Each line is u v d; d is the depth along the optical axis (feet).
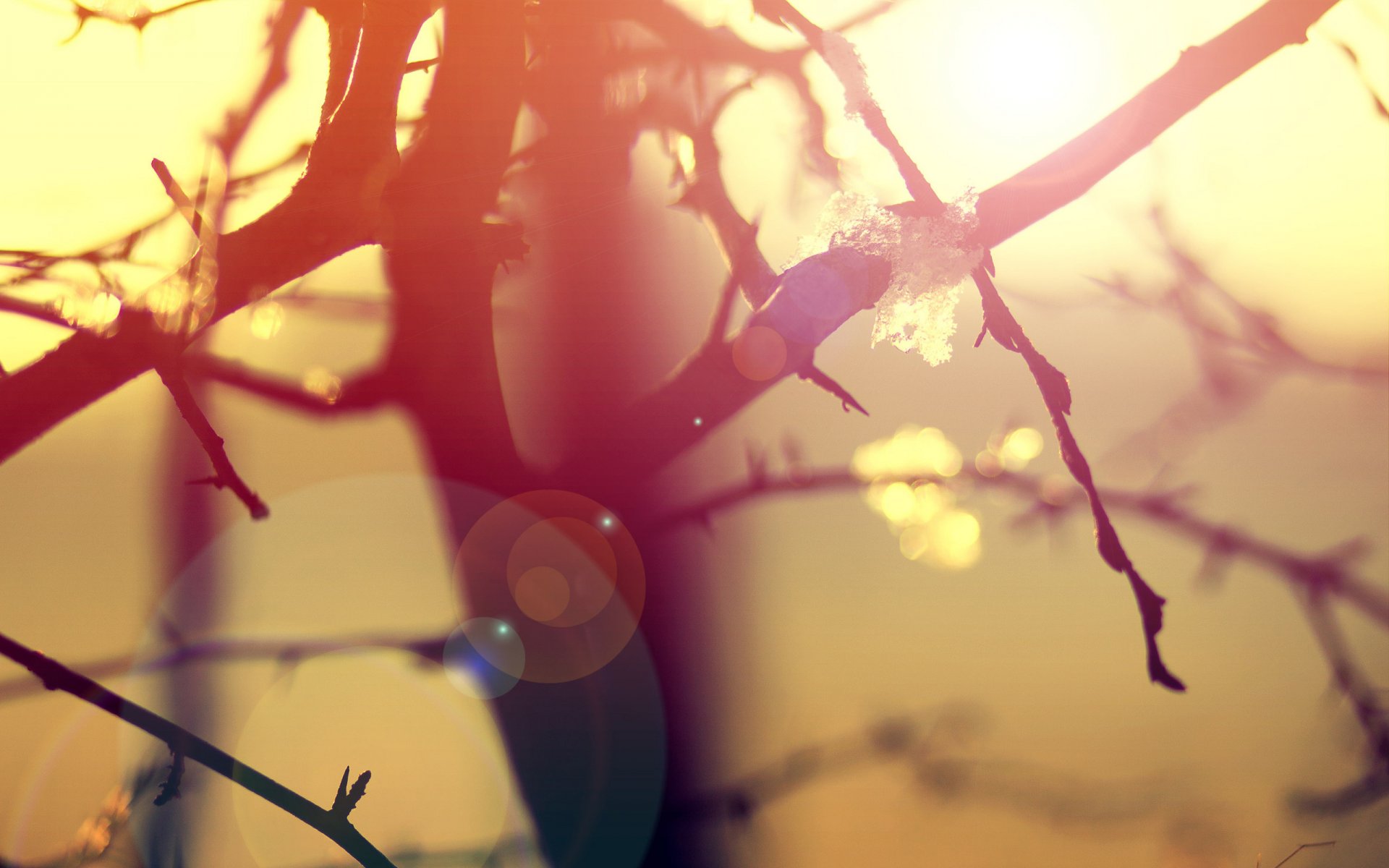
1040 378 2.54
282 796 2.71
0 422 2.59
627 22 3.06
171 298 2.62
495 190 2.83
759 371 2.74
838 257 2.70
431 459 2.90
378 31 2.66
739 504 3.01
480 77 2.81
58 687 2.66
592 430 2.93
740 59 3.07
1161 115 2.71
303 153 3.14
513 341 2.97
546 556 2.90
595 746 2.92
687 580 2.98
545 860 2.92
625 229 3.01
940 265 2.69
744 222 2.94
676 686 2.96
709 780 2.98
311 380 2.90
